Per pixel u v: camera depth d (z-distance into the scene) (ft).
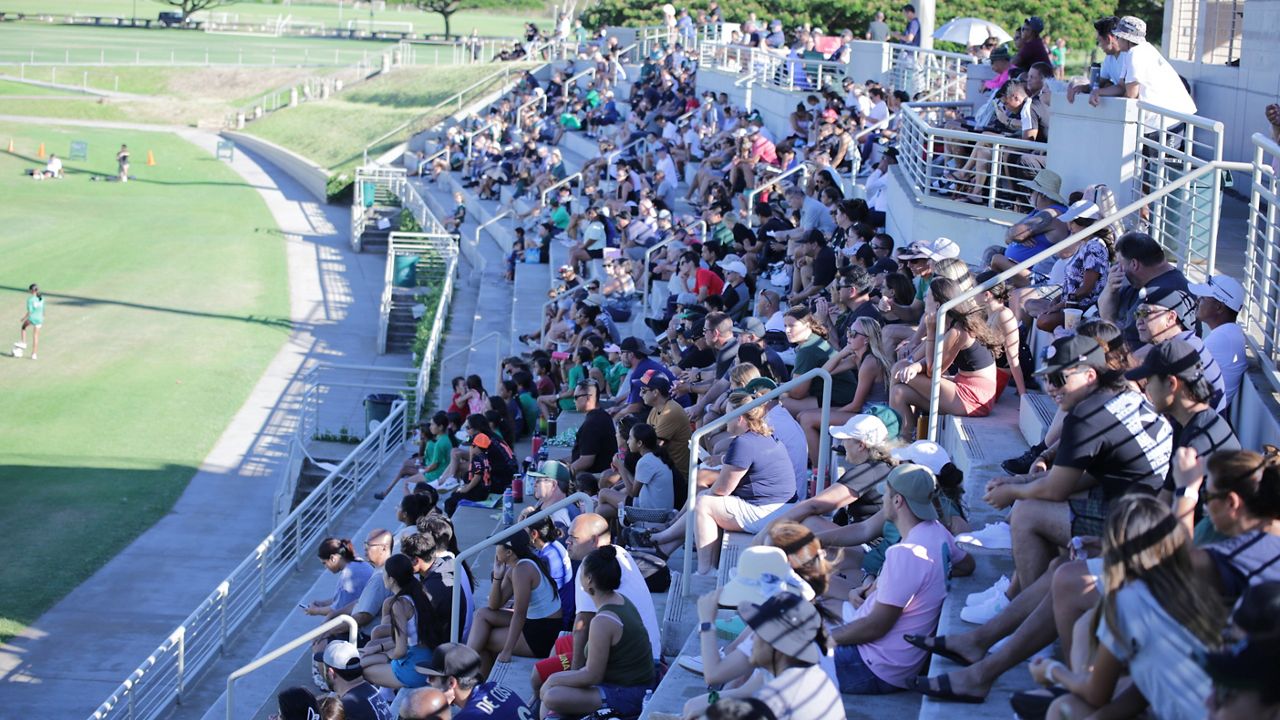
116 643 52.11
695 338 51.01
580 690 26.71
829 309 45.24
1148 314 25.45
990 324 33.12
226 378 96.78
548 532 33.99
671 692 24.95
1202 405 20.90
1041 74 50.78
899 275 38.68
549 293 83.05
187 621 46.60
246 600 54.39
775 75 110.63
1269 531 16.71
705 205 84.07
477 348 93.20
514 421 61.16
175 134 261.65
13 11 430.61
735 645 22.56
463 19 483.10
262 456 79.00
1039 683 19.33
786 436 33.94
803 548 23.47
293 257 147.95
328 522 61.21
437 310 102.32
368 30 417.90
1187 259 38.09
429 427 63.57
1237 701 12.92
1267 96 51.21
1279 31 49.88
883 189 65.82
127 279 131.54
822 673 17.81
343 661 30.83
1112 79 42.96
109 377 95.61
